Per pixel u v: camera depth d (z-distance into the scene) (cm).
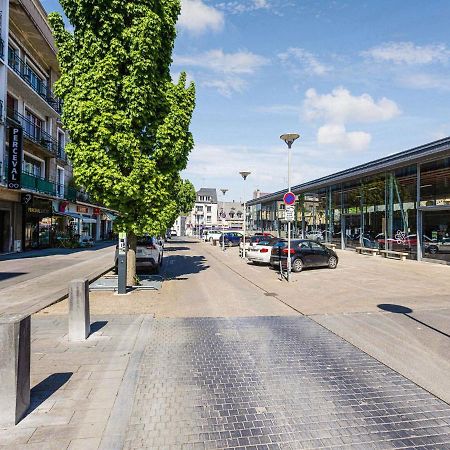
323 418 349
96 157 948
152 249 1366
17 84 2305
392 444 308
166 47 1059
